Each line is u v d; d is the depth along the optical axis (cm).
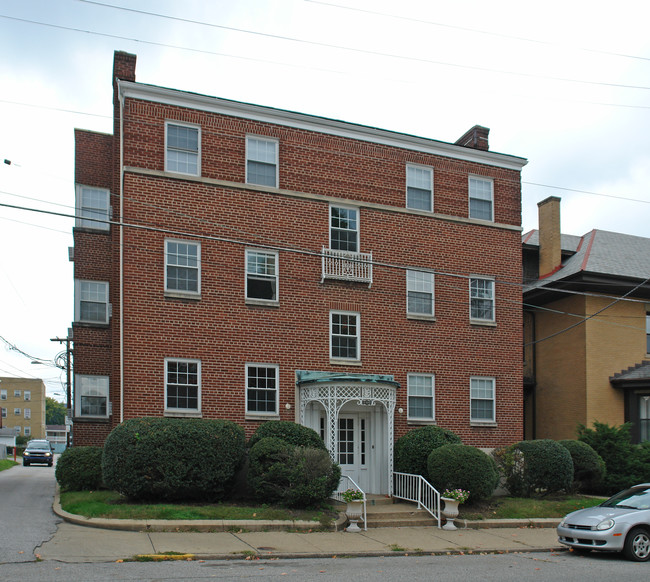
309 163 2186
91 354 2356
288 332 2077
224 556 1270
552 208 2947
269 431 1836
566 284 2714
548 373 2808
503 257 2445
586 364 2619
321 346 2117
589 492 2297
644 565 1316
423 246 2316
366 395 1988
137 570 1114
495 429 2341
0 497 2086
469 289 2372
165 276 1948
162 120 2011
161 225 1961
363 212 2242
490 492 1866
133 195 1941
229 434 1753
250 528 1538
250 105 2109
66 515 1577
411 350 2245
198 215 2009
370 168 2273
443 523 1762
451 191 2395
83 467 1955
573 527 1434
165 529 1480
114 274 2173
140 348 1891
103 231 2428
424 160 2370
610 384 2641
